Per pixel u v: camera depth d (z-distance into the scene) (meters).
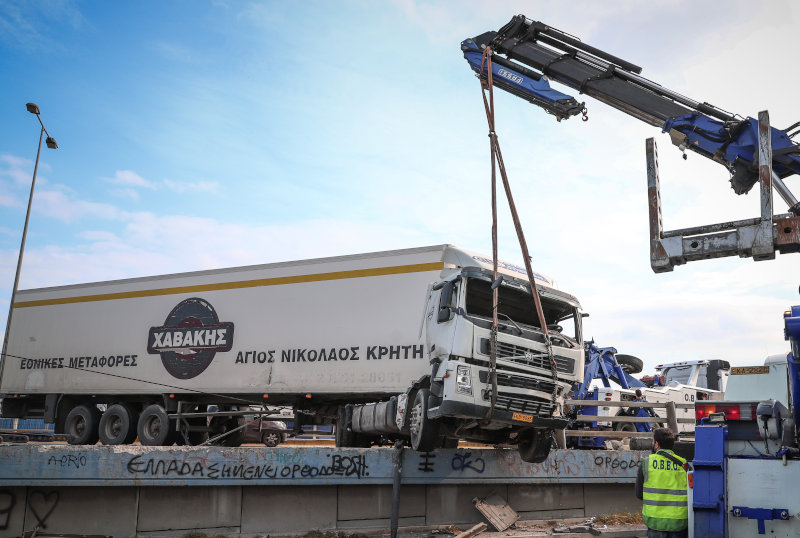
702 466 6.16
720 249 7.51
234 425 17.52
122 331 17.34
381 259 13.99
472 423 9.70
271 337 14.99
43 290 19.03
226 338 15.58
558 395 9.99
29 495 8.48
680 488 6.46
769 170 7.61
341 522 9.97
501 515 10.43
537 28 10.33
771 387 7.47
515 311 10.16
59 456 8.47
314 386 14.20
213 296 16.02
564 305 10.74
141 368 16.78
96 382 17.45
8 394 18.88
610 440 15.95
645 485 6.63
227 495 9.39
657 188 7.91
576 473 11.42
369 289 14.00
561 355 10.11
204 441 16.89
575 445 16.00
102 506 8.77
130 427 16.89
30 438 19.98
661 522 6.41
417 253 13.61
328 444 21.06
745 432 6.48
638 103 9.38
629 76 9.59
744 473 6.00
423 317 10.75
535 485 11.34
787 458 5.95
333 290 14.42
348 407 14.04
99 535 8.66
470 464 10.59
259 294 15.38
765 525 5.83
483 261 11.66
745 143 8.34
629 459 11.94
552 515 11.35
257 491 9.56
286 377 14.60
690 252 7.64
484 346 9.44
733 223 7.52
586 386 16.30
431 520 10.48
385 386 13.41
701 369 21.23
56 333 18.47
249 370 15.11
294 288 14.93
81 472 8.52
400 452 10.06
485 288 9.94
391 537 9.57
